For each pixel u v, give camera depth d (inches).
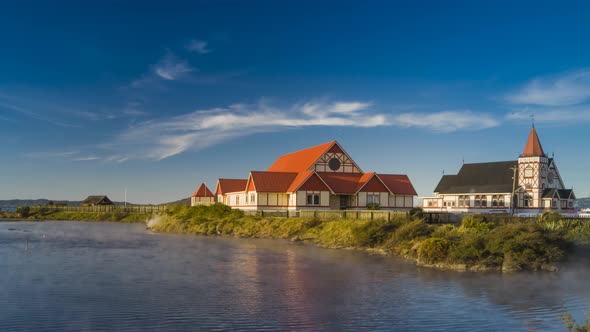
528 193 3412.9
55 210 5423.2
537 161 3390.7
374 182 2854.3
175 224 2800.2
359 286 996.6
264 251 1641.2
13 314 741.9
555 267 1210.6
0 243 1987.0
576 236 1443.2
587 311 796.6
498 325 711.7
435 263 1305.4
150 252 1617.9
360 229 1776.6
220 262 1354.6
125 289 947.3
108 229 3122.5
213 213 2792.8
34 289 942.4
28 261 1371.8
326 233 1995.6
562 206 3474.4
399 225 1747.0
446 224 1737.2
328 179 2854.3
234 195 3174.2
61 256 1499.8
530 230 1311.5
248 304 821.9
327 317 742.5
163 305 808.3
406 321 727.1
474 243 1296.8
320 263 1336.1
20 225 3688.5
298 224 2192.4
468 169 3806.6
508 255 1235.2
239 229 2377.0
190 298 866.1
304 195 2689.5
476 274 1159.6
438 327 697.6
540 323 724.7
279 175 2849.4
